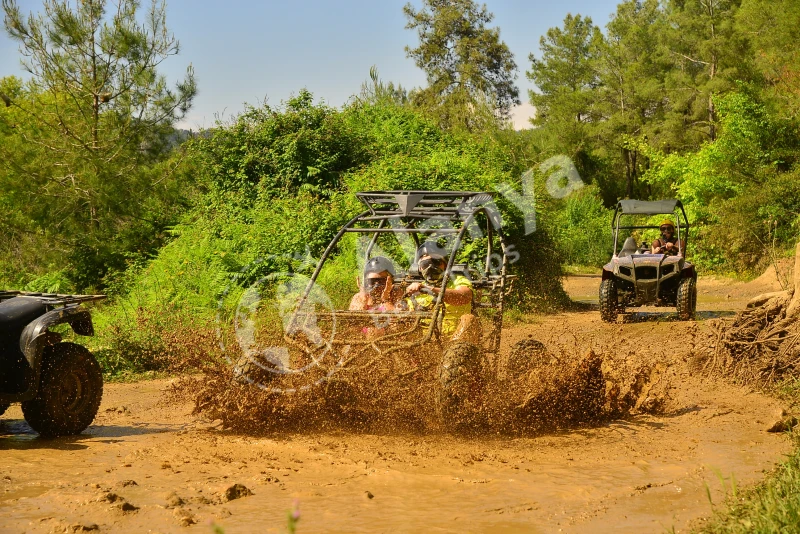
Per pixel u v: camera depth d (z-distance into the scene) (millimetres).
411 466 5359
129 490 4766
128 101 18734
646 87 54688
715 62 49188
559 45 65500
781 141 27719
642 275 14984
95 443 6305
